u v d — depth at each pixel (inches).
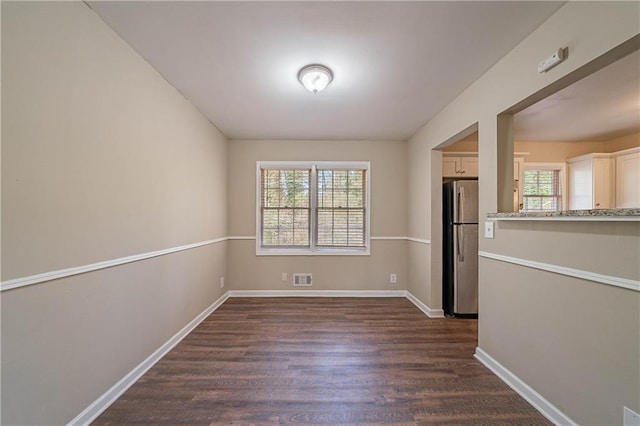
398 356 88.9
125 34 67.0
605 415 49.9
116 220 67.8
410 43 70.4
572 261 56.1
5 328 44.6
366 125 134.2
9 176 44.8
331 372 79.4
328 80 86.0
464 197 124.9
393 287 159.5
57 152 52.5
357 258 159.0
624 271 47.0
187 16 60.7
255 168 158.1
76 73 56.3
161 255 87.7
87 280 59.5
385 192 159.6
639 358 45.0
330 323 117.1
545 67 60.8
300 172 161.0
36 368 49.1
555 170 163.3
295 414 62.4
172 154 94.2
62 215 53.6
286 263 158.4
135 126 74.7
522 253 69.6
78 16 56.4
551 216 58.6
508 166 79.0
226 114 119.4
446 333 107.2
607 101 103.2
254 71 84.3
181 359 86.7
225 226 151.9
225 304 142.7
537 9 58.5
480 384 73.9
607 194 146.9
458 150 155.2
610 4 48.8
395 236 159.5
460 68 82.1
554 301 60.4
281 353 90.7
